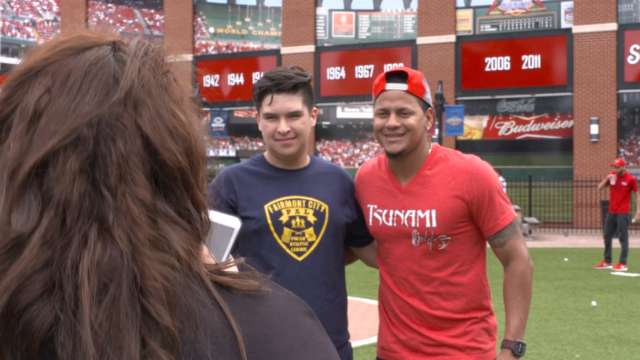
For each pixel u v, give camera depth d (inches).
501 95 881.5
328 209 131.7
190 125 39.3
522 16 894.4
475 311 120.8
